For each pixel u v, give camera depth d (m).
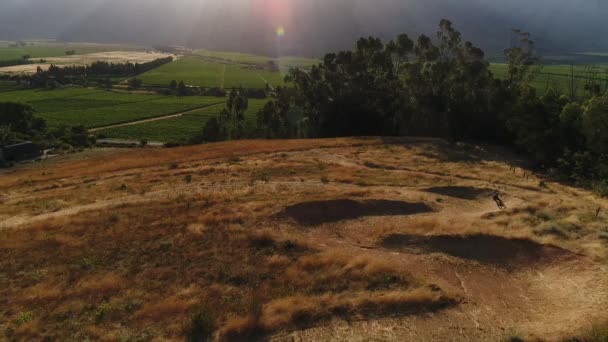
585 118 44.62
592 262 18.78
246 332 14.20
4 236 23.14
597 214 25.23
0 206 31.39
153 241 21.81
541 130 50.81
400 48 76.69
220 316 15.21
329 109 76.94
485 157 50.47
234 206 26.75
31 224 25.09
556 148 48.81
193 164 45.94
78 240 22.14
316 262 19.16
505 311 15.84
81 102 169.50
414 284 17.25
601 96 48.03
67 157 80.06
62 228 23.97
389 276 17.77
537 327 14.40
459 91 66.25
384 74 77.69
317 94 78.94
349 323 14.61
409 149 52.81
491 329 14.45
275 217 24.47
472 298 16.61
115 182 38.25
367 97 74.75
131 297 16.66
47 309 15.91
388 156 48.22
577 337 13.46
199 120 143.75
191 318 14.73
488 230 22.52
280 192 30.48
